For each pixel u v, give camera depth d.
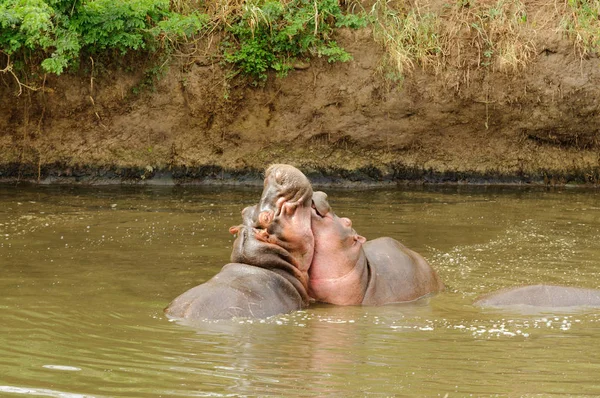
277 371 13.06
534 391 12.28
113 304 17.42
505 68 36.50
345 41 36.62
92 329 15.48
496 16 37.38
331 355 14.01
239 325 15.94
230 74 35.88
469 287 19.58
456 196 33.41
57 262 21.28
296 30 35.62
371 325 16.19
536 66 36.78
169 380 12.56
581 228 26.70
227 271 17.55
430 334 15.50
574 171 37.41
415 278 18.80
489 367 13.43
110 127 35.94
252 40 36.09
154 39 35.75
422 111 36.69
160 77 35.81
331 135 36.72
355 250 18.19
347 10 37.47
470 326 16.11
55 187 34.22
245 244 17.83
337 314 17.08
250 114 36.31
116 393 12.00
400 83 36.38
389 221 27.53
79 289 18.67
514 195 33.94
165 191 33.78
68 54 33.78
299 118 36.53
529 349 14.50
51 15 33.81
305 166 36.56
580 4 38.00
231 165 36.41
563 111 36.94
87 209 28.92
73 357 13.70
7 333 15.16
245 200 31.58
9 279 19.45
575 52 36.81
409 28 36.91
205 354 13.96
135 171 36.00
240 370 13.09
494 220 27.97
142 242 23.89
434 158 37.25
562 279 20.22
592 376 12.99
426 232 25.83
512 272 20.95
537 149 37.53
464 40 36.94
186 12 37.28
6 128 35.62
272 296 17.09
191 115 36.12
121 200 31.08
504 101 36.81
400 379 12.76
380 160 37.00
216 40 36.41
